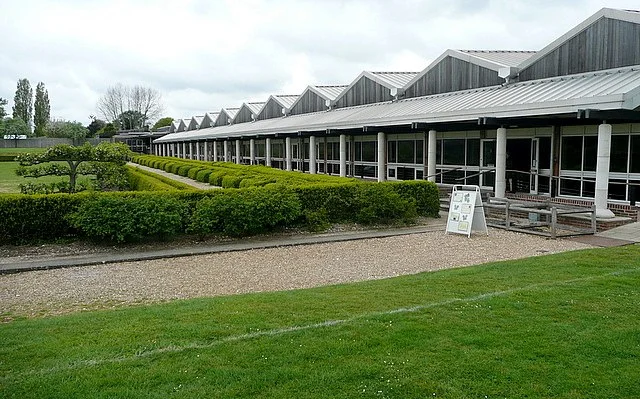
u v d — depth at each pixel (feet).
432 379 13.01
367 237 38.04
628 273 23.61
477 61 63.36
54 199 35.17
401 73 92.22
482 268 26.04
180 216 36.04
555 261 27.22
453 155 68.74
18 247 34.09
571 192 52.49
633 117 39.86
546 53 53.93
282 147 122.93
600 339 15.46
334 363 13.87
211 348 14.99
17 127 288.30
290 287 24.84
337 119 81.87
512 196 54.54
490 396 12.26
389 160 82.48
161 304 21.01
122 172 57.93
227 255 32.76
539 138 55.72
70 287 25.29
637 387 12.69
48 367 13.91
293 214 39.45
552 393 12.41
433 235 38.83
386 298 20.21
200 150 193.47
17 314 21.16
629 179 47.06
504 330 16.20
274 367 13.66
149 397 12.22
